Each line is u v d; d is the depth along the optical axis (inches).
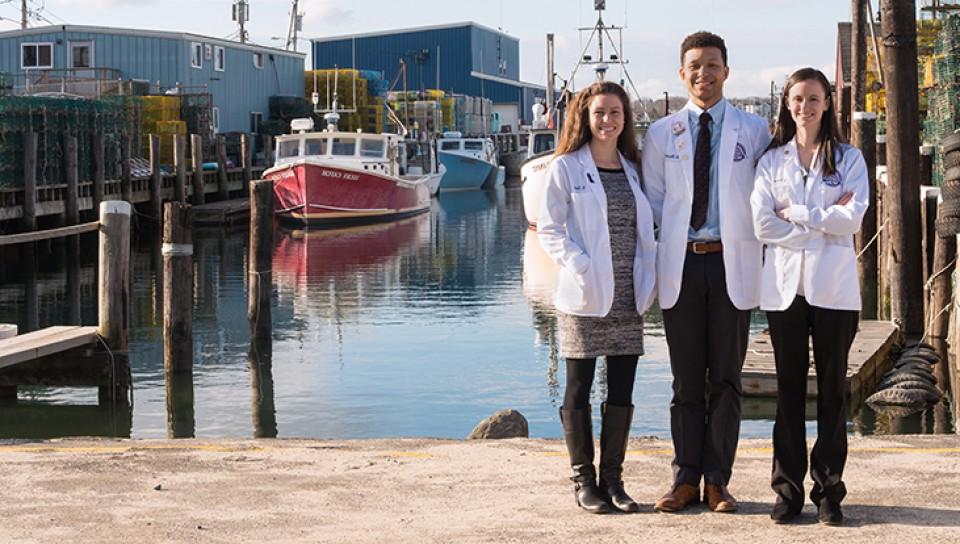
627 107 195.9
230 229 1299.2
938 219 460.8
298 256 1034.1
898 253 504.1
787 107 188.9
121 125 1279.5
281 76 2094.0
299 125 1407.5
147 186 1311.5
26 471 231.5
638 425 397.4
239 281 851.4
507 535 187.0
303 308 711.1
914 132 496.7
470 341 585.0
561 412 200.1
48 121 1100.5
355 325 641.6
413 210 1524.4
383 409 437.7
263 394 466.0
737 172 190.5
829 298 184.7
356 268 938.1
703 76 191.6
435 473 228.4
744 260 190.9
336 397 458.9
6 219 1005.2
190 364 499.8
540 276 878.4
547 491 213.9
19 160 1047.0
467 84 3462.1
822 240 186.1
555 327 628.1
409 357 542.6
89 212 1206.3
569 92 1488.7
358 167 1378.0
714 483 196.4
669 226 191.8
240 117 1955.0
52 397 464.4
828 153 187.0
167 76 1777.8
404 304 726.5
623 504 197.9
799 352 189.0
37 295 798.5
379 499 210.5
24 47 1755.7
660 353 532.4
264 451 248.8
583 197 193.0
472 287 813.2
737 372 194.5
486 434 319.3
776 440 191.3
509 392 464.8
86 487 219.8
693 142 192.5
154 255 1048.8
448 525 193.6
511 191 2237.9
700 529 187.2
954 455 231.8
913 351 445.7
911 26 491.5
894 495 205.2
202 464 236.8
